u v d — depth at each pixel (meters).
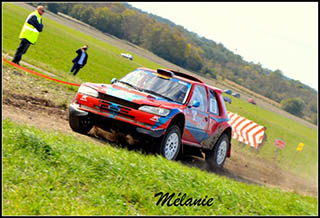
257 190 12.20
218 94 15.77
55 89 20.64
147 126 11.90
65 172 8.08
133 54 160.50
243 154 25.27
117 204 7.63
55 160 8.37
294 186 18.62
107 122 12.24
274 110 183.88
